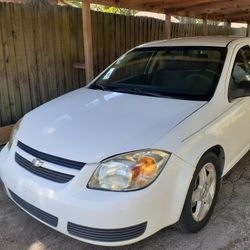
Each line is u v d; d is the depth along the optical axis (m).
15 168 2.45
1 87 4.63
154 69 3.44
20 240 2.57
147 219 2.13
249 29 10.57
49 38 5.15
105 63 6.29
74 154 2.19
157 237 2.57
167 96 2.98
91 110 2.76
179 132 2.36
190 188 2.36
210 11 7.66
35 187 2.23
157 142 2.23
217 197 2.87
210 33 10.09
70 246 2.50
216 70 3.10
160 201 2.17
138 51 3.82
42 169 2.28
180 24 8.68
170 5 6.28
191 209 2.46
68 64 5.54
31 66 4.98
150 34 7.39
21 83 4.89
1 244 2.53
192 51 3.43
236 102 3.05
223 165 2.93
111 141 2.25
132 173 2.10
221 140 2.73
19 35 4.73
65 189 2.12
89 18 4.82
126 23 6.61
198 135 2.45
